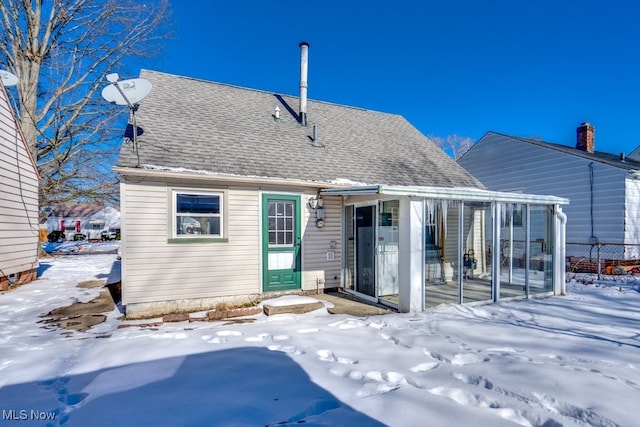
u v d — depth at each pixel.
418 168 9.80
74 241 33.00
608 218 10.67
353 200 7.71
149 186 6.13
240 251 6.92
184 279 6.39
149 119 7.46
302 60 10.05
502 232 7.31
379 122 12.15
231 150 7.46
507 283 7.34
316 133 9.30
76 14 14.38
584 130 14.23
